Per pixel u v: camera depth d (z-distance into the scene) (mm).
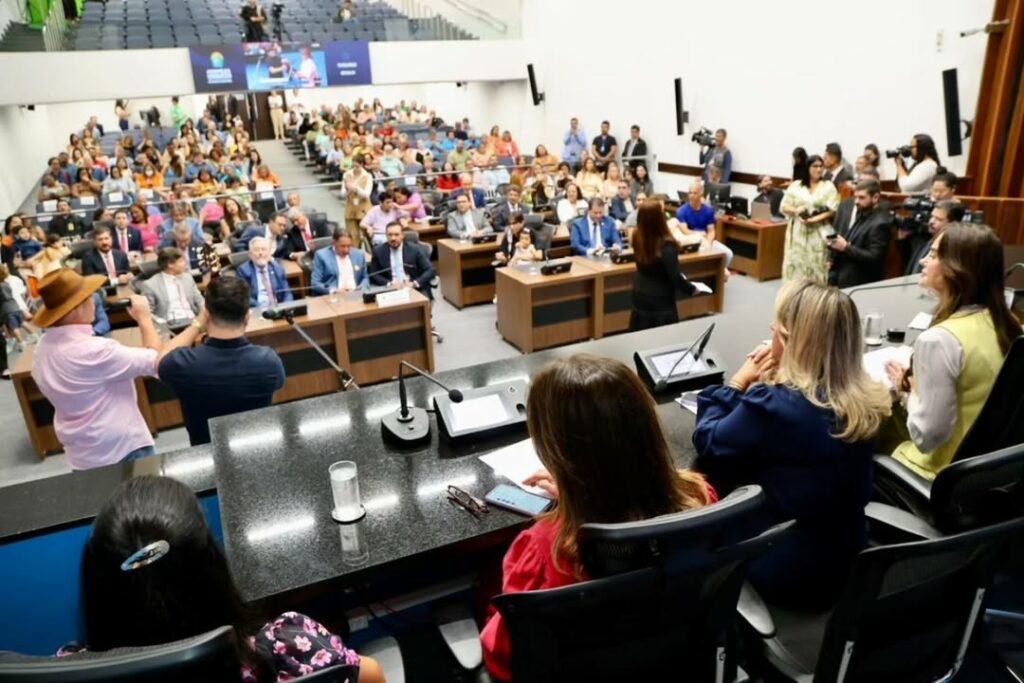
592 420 989
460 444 1731
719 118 8352
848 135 6773
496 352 5121
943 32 5750
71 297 2271
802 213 5453
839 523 1413
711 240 5848
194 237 6523
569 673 1018
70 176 10016
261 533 1390
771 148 7707
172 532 781
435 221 7438
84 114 14656
